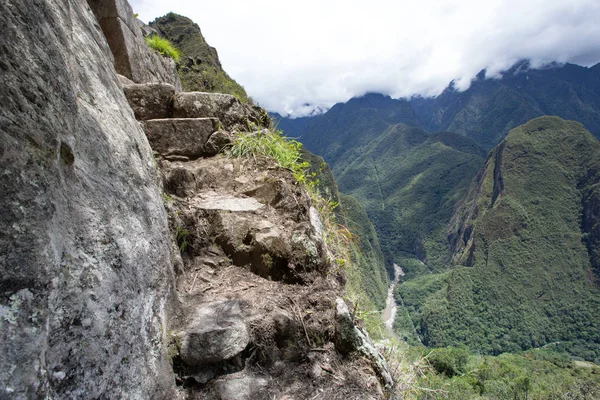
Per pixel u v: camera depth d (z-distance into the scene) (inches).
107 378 42.5
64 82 42.9
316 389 66.6
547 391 1460.4
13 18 35.0
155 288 61.8
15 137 31.5
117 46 159.8
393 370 93.8
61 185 38.6
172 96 151.2
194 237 97.1
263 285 88.8
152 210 68.9
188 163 130.6
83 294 39.9
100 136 55.4
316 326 78.3
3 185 29.6
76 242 40.7
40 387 29.9
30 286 30.7
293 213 110.1
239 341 67.2
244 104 179.2
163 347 60.3
